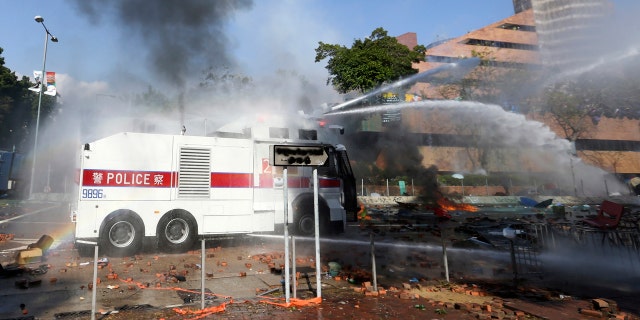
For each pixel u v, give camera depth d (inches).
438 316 186.9
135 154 343.9
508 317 183.9
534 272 279.3
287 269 203.5
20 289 225.0
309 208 422.9
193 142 369.4
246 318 179.9
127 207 335.6
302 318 180.5
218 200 372.2
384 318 182.5
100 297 212.5
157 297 215.0
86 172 324.5
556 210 860.0
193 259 328.5
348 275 274.7
